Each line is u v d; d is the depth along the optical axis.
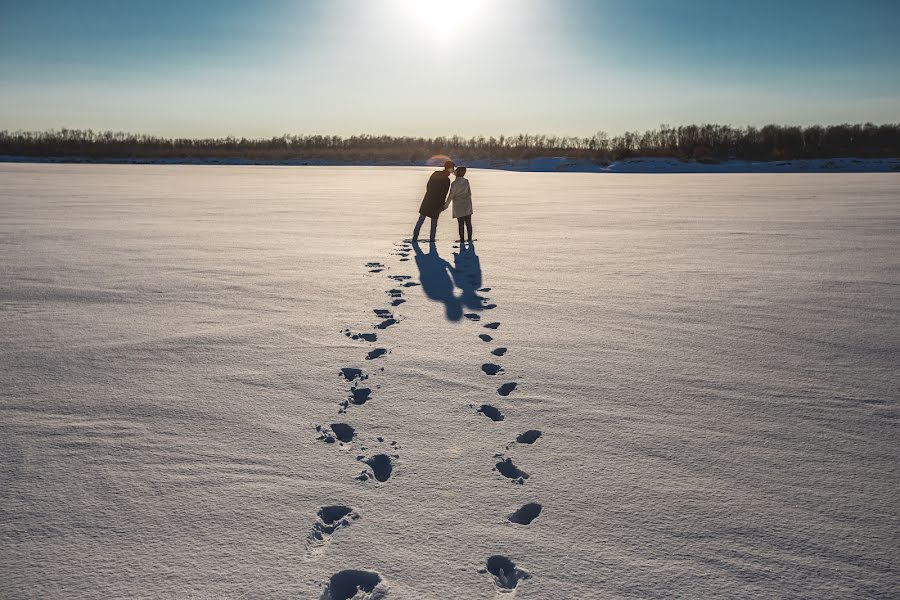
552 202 19.61
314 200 19.05
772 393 3.63
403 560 2.07
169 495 2.47
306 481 2.59
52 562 2.06
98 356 4.23
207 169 50.72
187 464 2.73
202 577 1.98
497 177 42.06
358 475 2.64
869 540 2.21
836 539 2.21
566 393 3.62
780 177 39.28
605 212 15.98
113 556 2.09
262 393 3.58
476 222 13.56
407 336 4.77
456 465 2.74
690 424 3.20
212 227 11.87
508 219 14.23
